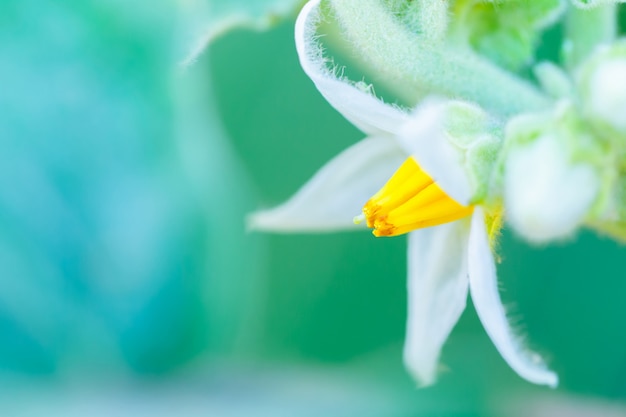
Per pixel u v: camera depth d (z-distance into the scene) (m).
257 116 0.13
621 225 0.11
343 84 0.11
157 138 0.14
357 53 0.11
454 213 0.11
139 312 0.14
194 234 0.14
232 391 0.14
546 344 0.14
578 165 0.11
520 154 0.11
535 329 0.14
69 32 0.14
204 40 0.12
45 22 0.14
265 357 0.14
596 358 0.14
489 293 0.11
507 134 0.11
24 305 0.14
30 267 0.14
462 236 0.12
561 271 0.14
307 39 0.11
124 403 0.14
